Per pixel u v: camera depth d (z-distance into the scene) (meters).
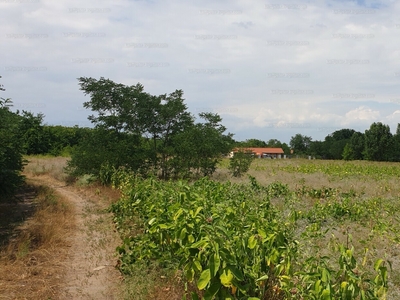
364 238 7.04
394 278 5.20
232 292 3.63
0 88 10.84
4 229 8.48
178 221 4.59
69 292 5.31
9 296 5.09
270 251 4.04
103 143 16.52
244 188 11.26
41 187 15.30
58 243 7.43
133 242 6.85
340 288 3.35
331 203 9.93
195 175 17.16
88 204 11.89
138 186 8.66
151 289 5.11
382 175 20.42
